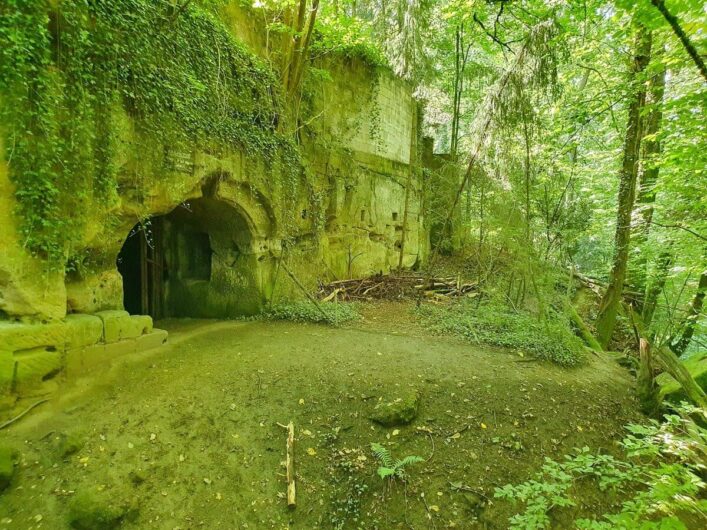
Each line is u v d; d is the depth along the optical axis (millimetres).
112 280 5820
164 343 6473
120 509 3582
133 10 5539
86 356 5027
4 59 3818
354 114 14062
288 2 9727
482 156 8617
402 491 4254
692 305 11039
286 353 6609
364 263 14586
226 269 9211
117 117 5230
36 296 4375
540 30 7105
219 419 4805
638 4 4078
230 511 3910
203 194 7574
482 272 11945
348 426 4977
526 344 7477
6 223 4078
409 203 17375
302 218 10734
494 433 5062
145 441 4285
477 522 4086
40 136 4180
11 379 4047
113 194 5223
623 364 8141
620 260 9133
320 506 4078
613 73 9344
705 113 6090
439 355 6918
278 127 9789
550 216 10836
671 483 3529
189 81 6664
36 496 3564
